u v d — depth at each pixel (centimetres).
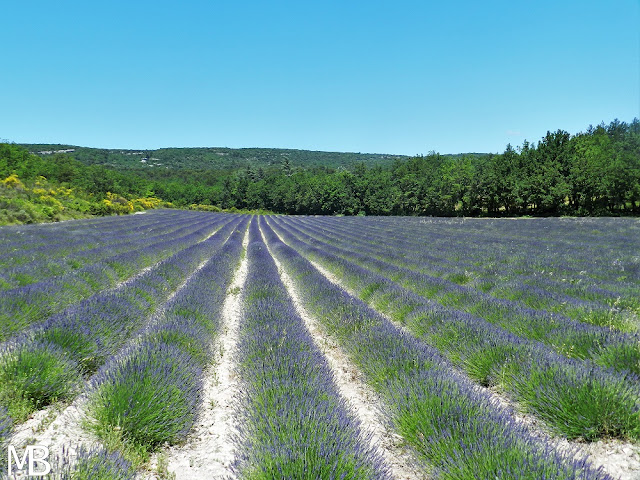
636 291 840
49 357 413
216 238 2247
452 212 6325
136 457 304
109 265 1087
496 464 259
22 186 3619
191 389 409
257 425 324
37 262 1038
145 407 342
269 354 487
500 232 2753
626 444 329
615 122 6181
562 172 5328
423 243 2095
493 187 5612
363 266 1390
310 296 884
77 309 569
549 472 246
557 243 1969
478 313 702
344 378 508
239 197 8919
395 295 844
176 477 300
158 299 824
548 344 530
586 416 343
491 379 464
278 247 1866
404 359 466
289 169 12000
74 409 381
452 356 524
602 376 379
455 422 315
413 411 349
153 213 4831
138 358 418
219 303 835
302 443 279
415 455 313
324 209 7756
